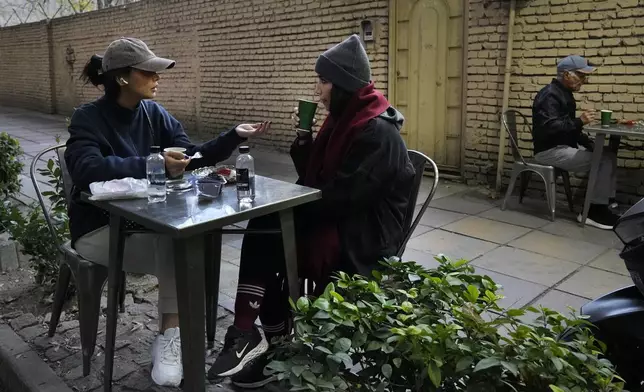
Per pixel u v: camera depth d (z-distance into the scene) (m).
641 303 2.31
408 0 7.10
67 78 15.92
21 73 17.98
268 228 2.57
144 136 2.97
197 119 11.16
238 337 2.51
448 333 1.69
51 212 4.15
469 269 2.21
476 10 6.38
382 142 2.45
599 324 2.32
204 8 10.39
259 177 2.74
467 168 6.81
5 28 18.20
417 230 5.14
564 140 5.34
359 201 2.45
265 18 9.16
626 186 5.62
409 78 7.31
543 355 1.67
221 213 2.13
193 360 2.22
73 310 3.58
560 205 5.89
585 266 4.21
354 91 2.54
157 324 3.36
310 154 2.72
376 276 2.14
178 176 2.55
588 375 1.73
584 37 5.64
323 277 2.55
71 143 2.68
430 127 7.22
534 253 4.51
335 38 8.07
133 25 12.57
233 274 4.12
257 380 2.65
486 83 6.45
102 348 3.10
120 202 2.31
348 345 1.67
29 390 2.78
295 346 1.78
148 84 2.79
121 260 2.48
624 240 2.33
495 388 1.65
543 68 5.98
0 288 3.90
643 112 5.39
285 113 9.21
